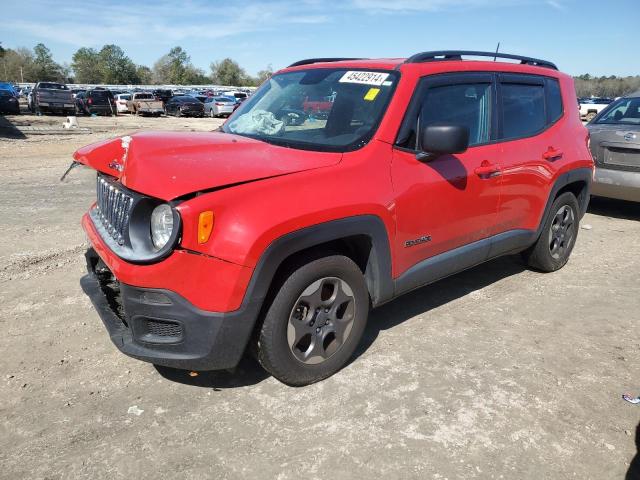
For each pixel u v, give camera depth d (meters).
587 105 36.88
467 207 3.84
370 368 3.42
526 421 2.92
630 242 6.44
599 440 2.79
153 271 2.66
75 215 6.99
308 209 2.86
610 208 8.38
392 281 3.44
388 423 2.88
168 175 2.73
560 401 3.11
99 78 125.38
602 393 3.21
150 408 2.98
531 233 4.65
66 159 12.38
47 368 3.36
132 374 3.32
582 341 3.85
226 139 3.45
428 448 2.69
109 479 2.46
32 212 7.11
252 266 2.69
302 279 2.96
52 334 3.78
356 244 3.33
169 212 2.66
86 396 3.08
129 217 2.77
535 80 4.65
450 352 3.65
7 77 118.62
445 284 4.91
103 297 3.31
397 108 3.43
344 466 2.56
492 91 4.16
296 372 3.09
